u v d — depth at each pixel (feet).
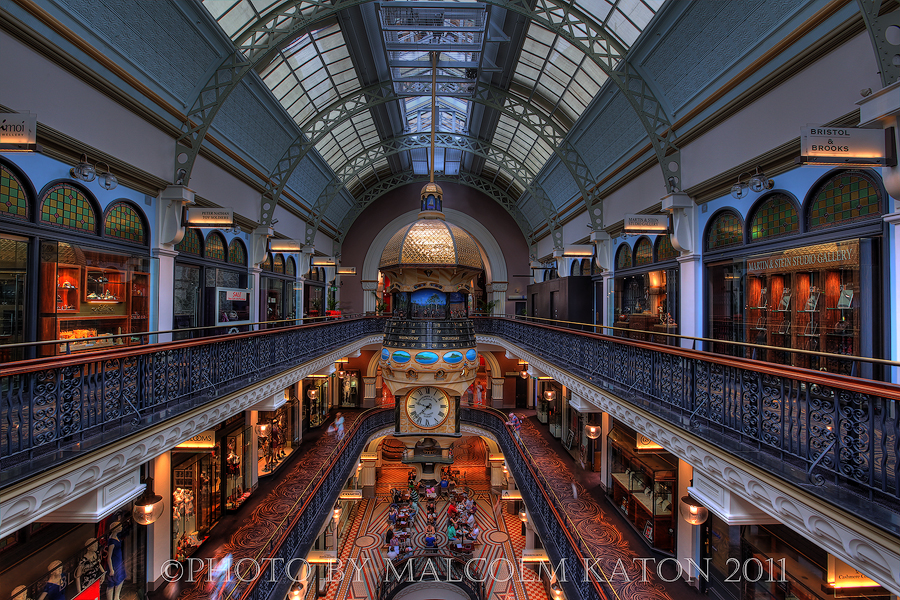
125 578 22.77
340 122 45.52
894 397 9.35
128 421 15.26
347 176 59.06
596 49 35.70
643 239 36.24
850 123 16.33
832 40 16.93
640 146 35.27
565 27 35.37
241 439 35.94
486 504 61.67
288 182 49.21
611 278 42.57
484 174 81.05
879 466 10.75
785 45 19.44
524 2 30.07
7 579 16.92
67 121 19.26
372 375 74.38
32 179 18.31
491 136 63.98
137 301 25.05
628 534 30.91
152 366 16.44
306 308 59.41
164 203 26.78
